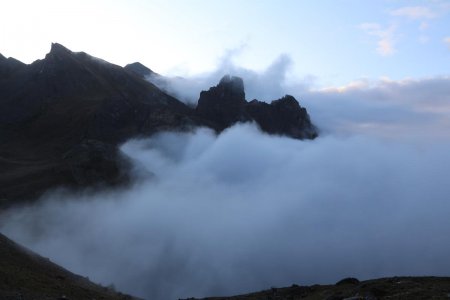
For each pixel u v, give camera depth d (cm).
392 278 6881
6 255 6800
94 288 7581
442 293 5422
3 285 5319
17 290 5325
